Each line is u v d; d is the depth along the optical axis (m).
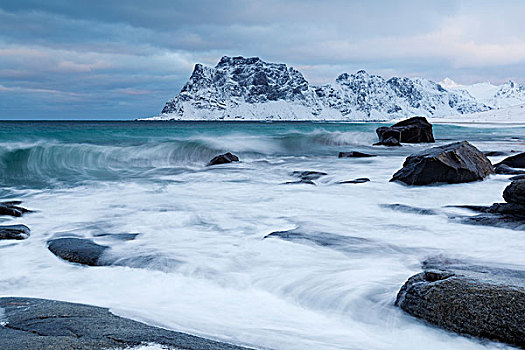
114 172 13.87
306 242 5.37
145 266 4.55
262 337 2.88
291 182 10.73
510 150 18.38
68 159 15.12
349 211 7.43
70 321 2.91
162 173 13.51
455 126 49.38
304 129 39.25
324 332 3.04
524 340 2.71
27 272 4.47
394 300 3.50
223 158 15.70
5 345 2.39
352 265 4.51
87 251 4.98
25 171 13.85
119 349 2.39
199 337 2.77
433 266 4.41
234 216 7.17
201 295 3.82
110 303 3.58
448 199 8.16
